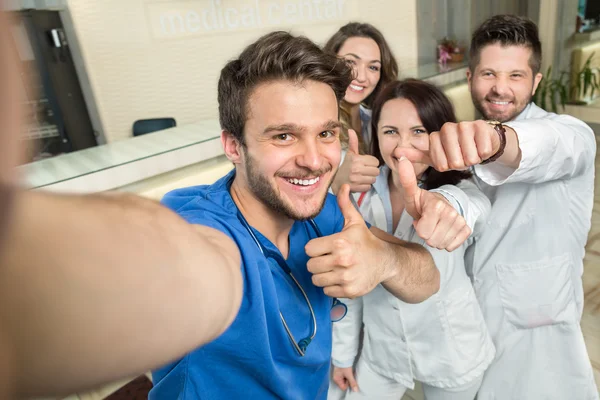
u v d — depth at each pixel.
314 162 0.58
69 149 3.26
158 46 3.64
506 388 1.29
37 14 2.93
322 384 0.79
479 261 1.22
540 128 0.81
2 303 0.14
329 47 1.68
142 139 1.78
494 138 0.67
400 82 1.05
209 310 0.20
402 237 1.04
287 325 0.66
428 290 0.80
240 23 3.88
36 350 0.14
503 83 1.14
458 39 4.30
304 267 0.76
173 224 0.21
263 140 0.58
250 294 0.55
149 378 1.64
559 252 1.13
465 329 1.05
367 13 4.15
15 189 0.13
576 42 3.72
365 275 0.61
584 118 3.69
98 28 3.38
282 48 0.56
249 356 0.58
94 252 0.16
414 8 4.26
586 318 1.85
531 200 1.11
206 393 0.57
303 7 3.99
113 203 0.19
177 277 0.19
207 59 3.87
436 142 0.63
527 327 1.21
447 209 0.67
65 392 0.15
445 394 1.10
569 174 0.98
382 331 1.10
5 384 0.13
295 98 0.56
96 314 0.15
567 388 1.24
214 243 0.28
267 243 0.64
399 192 1.10
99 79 3.49
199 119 4.02
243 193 0.66
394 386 1.19
